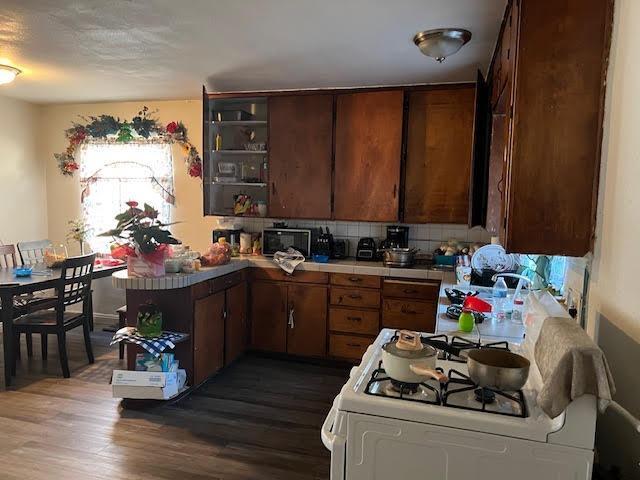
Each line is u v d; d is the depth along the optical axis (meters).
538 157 1.66
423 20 2.37
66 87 4.05
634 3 1.33
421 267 3.70
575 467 1.10
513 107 1.68
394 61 3.09
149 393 2.88
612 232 1.45
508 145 1.78
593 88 1.61
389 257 3.69
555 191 1.66
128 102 4.70
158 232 2.87
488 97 3.08
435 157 3.70
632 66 1.33
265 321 3.94
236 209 4.20
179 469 2.32
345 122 3.84
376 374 1.40
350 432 1.24
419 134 3.72
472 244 3.90
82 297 3.61
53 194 5.04
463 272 2.92
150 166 4.70
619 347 1.36
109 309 5.04
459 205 3.69
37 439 2.56
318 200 3.96
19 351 3.83
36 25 2.52
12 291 3.19
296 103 3.94
